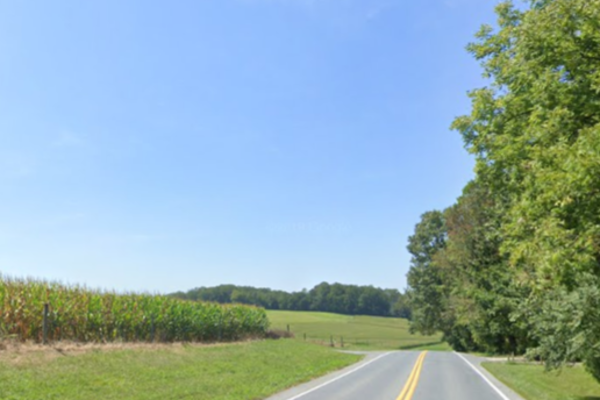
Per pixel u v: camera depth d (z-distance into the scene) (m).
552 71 11.82
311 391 18.69
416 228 80.25
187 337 34.53
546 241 10.72
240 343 38.66
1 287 21.42
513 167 13.78
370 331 109.31
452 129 16.22
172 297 36.97
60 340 22.20
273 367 26.62
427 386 20.67
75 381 16.00
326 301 188.00
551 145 11.20
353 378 23.59
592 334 17.14
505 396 18.45
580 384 25.06
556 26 11.14
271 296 186.62
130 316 28.02
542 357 23.12
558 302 17.55
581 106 11.06
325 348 46.59
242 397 16.28
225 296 182.75
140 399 14.90
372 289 190.75
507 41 14.60
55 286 25.11
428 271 75.69
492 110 15.09
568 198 9.88
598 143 9.37
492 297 45.59
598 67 10.98
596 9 10.57
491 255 49.38
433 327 75.38
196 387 17.62
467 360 37.81
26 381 14.89
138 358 21.45
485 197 50.00
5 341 19.05
